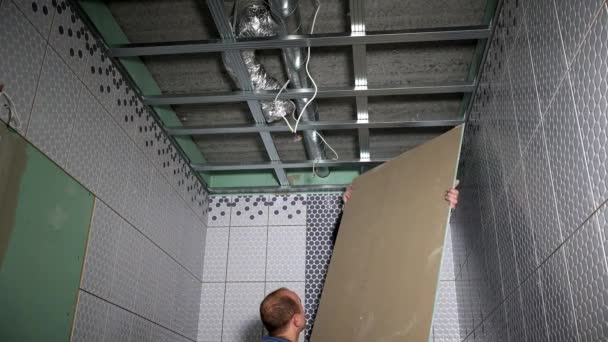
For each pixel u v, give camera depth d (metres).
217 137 3.72
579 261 1.40
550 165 1.61
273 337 1.90
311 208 4.05
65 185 2.05
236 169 3.85
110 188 2.46
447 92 2.90
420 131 3.56
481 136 2.75
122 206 2.59
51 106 1.97
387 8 2.44
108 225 2.42
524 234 1.96
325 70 2.89
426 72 2.90
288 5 2.17
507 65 2.12
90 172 2.27
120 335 2.51
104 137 2.42
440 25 2.55
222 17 2.26
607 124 1.18
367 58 2.78
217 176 4.20
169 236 3.27
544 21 1.63
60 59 2.05
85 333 2.16
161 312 3.09
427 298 1.97
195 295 3.75
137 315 2.73
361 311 2.34
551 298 1.66
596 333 1.29
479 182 2.88
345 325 2.41
